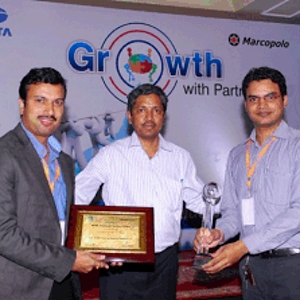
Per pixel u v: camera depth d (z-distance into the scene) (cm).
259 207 264
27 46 538
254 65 623
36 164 221
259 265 262
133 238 256
